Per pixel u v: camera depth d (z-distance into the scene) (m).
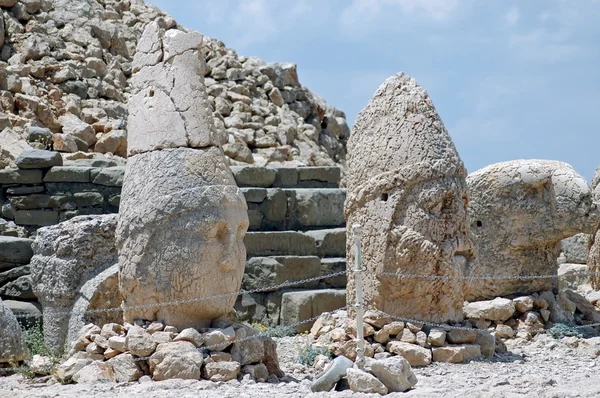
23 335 11.76
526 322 13.62
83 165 17.44
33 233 16.56
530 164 14.10
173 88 10.80
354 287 12.20
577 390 9.38
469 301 14.21
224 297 10.45
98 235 12.47
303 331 15.27
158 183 10.43
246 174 18.00
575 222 13.92
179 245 10.30
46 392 9.52
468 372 11.05
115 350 10.26
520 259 14.18
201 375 10.09
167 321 10.38
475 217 14.30
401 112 12.10
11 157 17.58
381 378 9.60
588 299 15.27
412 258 11.76
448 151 12.04
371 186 11.98
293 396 9.09
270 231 16.81
